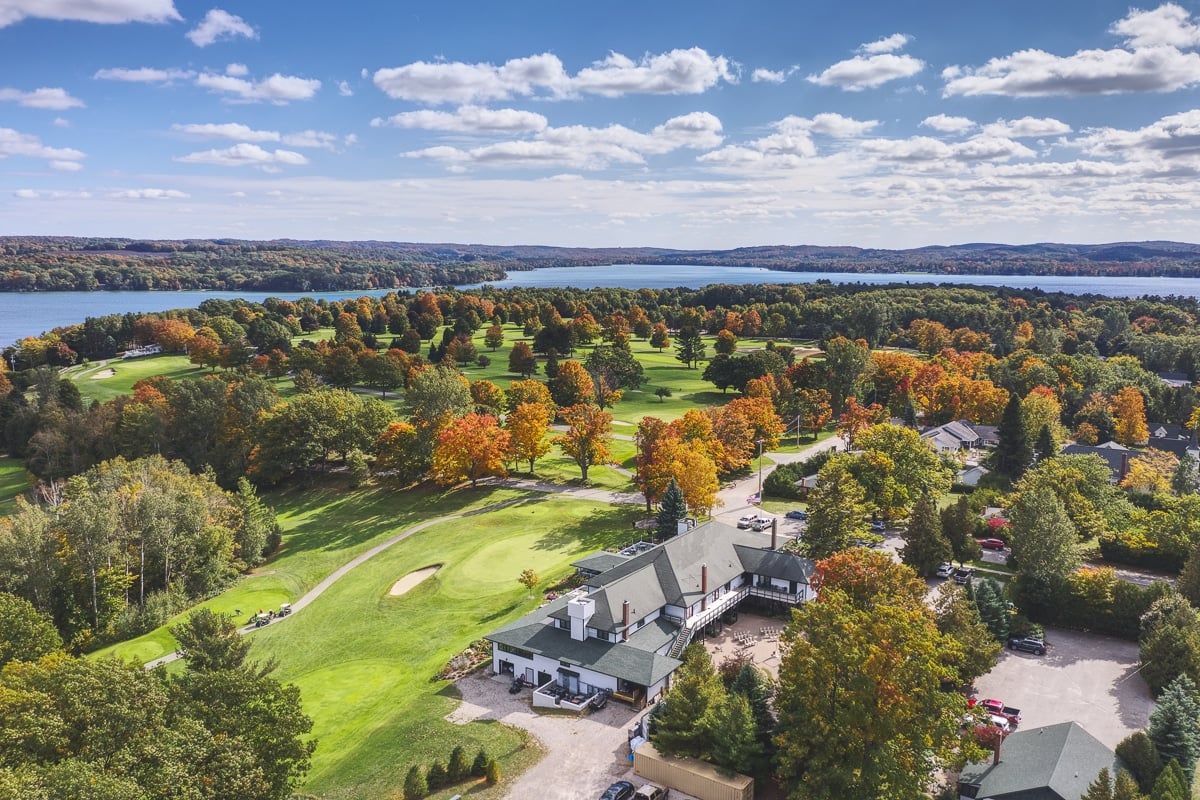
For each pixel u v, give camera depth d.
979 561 87.75
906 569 57.88
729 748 47.44
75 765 33.12
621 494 117.56
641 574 69.88
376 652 73.50
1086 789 43.41
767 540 84.31
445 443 119.00
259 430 130.75
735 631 71.62
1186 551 82.06
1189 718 49.19
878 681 41.59
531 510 110.88
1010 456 117.94
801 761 46.88
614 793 47.00
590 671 60.56
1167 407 163.38
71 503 85.69
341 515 116.56
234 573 96.25
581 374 172.38
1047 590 71.88
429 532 105.62
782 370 188.12
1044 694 59.62
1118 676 62.41
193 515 92.62
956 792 46.31
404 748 53.94
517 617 76.31
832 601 47.38
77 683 39.72
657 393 190.50
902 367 188.50
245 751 38.66
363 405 139.75
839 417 165.12
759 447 127.94
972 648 56.03
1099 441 146.75
